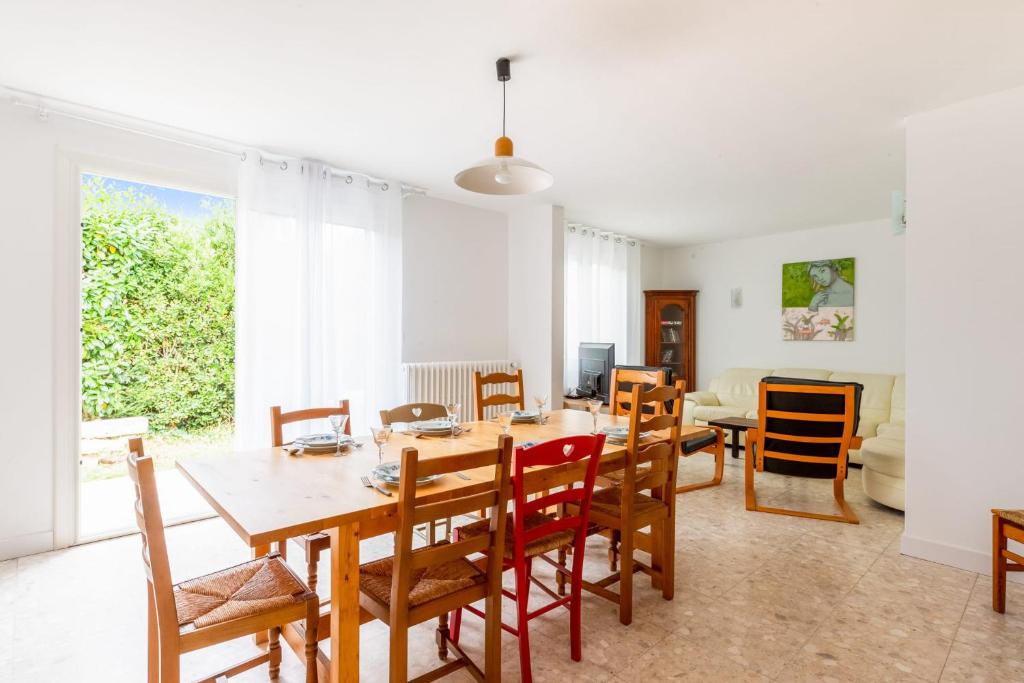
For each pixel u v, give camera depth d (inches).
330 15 74.2
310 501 54.7
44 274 105.5
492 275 190.7
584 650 72.1
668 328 254.2
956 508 99.3
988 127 96.6
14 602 85.4
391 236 156.3
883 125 112.0
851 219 199.9
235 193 131.7
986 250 96.3
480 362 178.1
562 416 114.7
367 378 151.3
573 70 89.5
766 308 231.9
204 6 72.3
